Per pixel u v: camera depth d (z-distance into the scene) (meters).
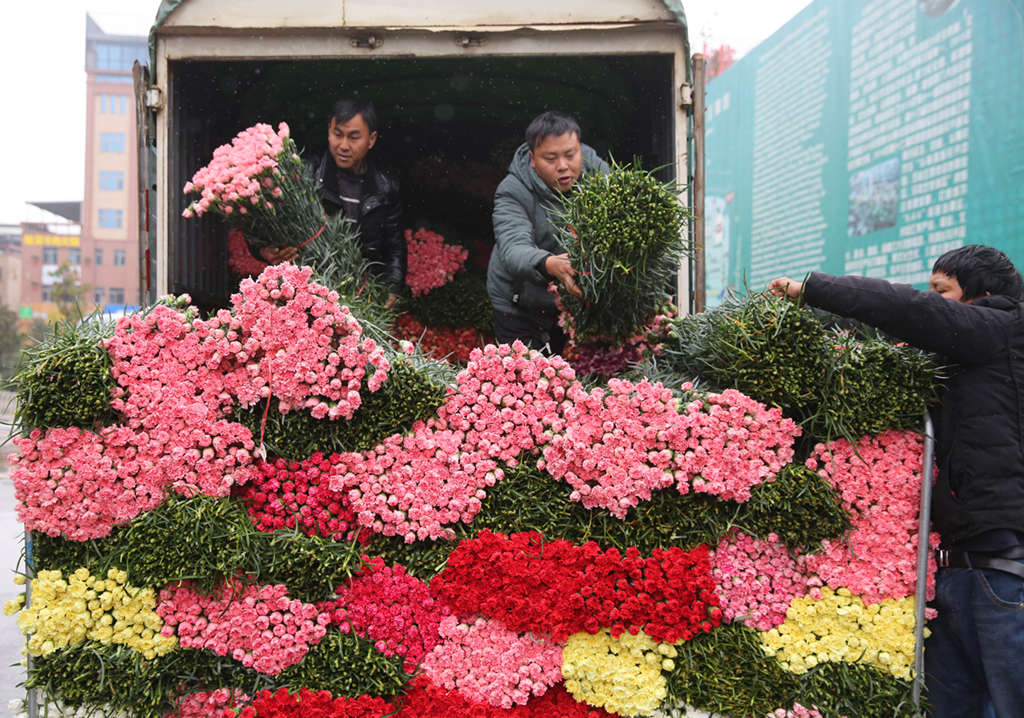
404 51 2.75
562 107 4.05
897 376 1.85
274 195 2.38
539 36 2.74
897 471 1.85
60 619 1.78
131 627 1.80
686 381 2.11
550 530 1.87
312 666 1.79
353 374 1.84
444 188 4.70
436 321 4.38
